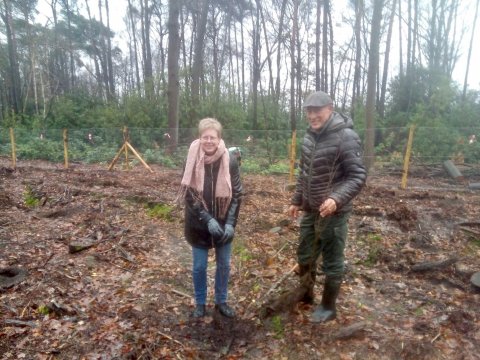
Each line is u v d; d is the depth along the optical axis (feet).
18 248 16.06
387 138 47.03
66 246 16.56
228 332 10.59
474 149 40.70
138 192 25.54
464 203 23.18
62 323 10.77
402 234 17.78
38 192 26.11
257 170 38.09
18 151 51.31
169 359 9.46
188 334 10.50
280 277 13.71
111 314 11.35
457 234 17.78
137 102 61.87
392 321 10.97
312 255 10.75
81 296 12.35
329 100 9.62
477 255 15.66
